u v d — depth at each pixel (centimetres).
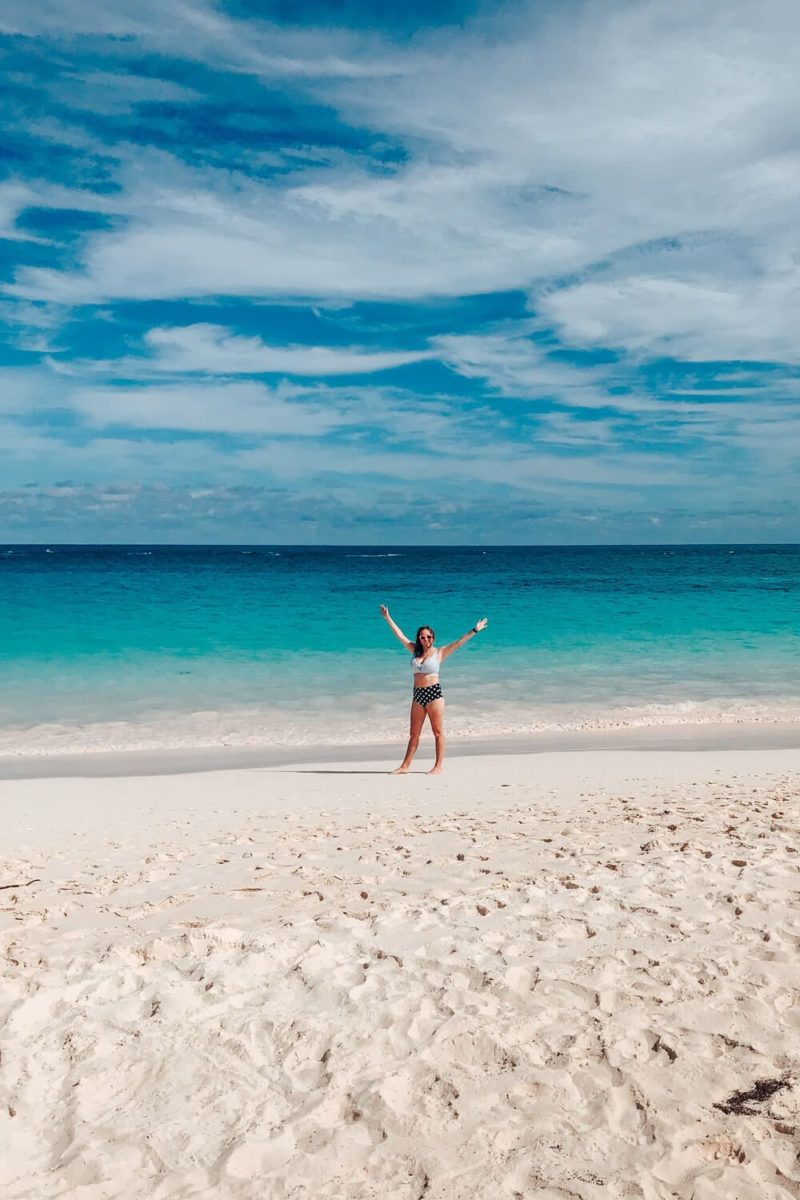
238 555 13700
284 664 2116
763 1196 277
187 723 1536
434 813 884
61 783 1088
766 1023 380
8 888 612
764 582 5372
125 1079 351
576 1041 370
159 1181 293
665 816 808
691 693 1792
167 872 654
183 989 424
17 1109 333
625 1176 288
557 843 714
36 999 412
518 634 2673
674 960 448
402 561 10519
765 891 549
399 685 1878
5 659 2152
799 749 1284
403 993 417
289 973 442
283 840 766
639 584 5138
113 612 3144
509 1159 298
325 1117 325
